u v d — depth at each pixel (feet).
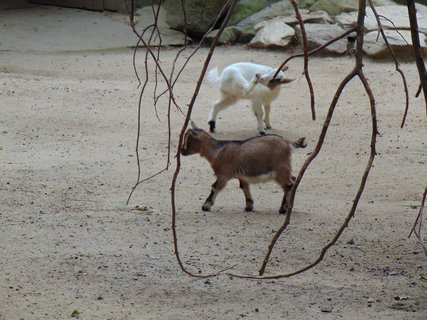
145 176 93.61
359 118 131.95
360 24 24.06
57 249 61.82
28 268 56.59
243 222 72.69
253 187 90.22
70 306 48.70
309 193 87.20
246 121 131.64
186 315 47.24
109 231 67.97
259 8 209.05
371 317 46.32
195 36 209.77
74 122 127.13
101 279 54.39
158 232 68.18
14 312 47.16
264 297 51.03
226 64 180.96
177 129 124.57
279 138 75.56
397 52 182.29
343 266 59.36
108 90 153.38
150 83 163.12
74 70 173.58
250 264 59.16
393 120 129.90
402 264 59.93
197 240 65.82
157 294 51.37
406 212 77.36
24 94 146.00
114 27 207.31
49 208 76.43
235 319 46.52
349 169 99.45
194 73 173.37
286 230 69.77
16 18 212.23
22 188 84.74
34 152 105.91
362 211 77.77
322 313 47.57
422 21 197.06
